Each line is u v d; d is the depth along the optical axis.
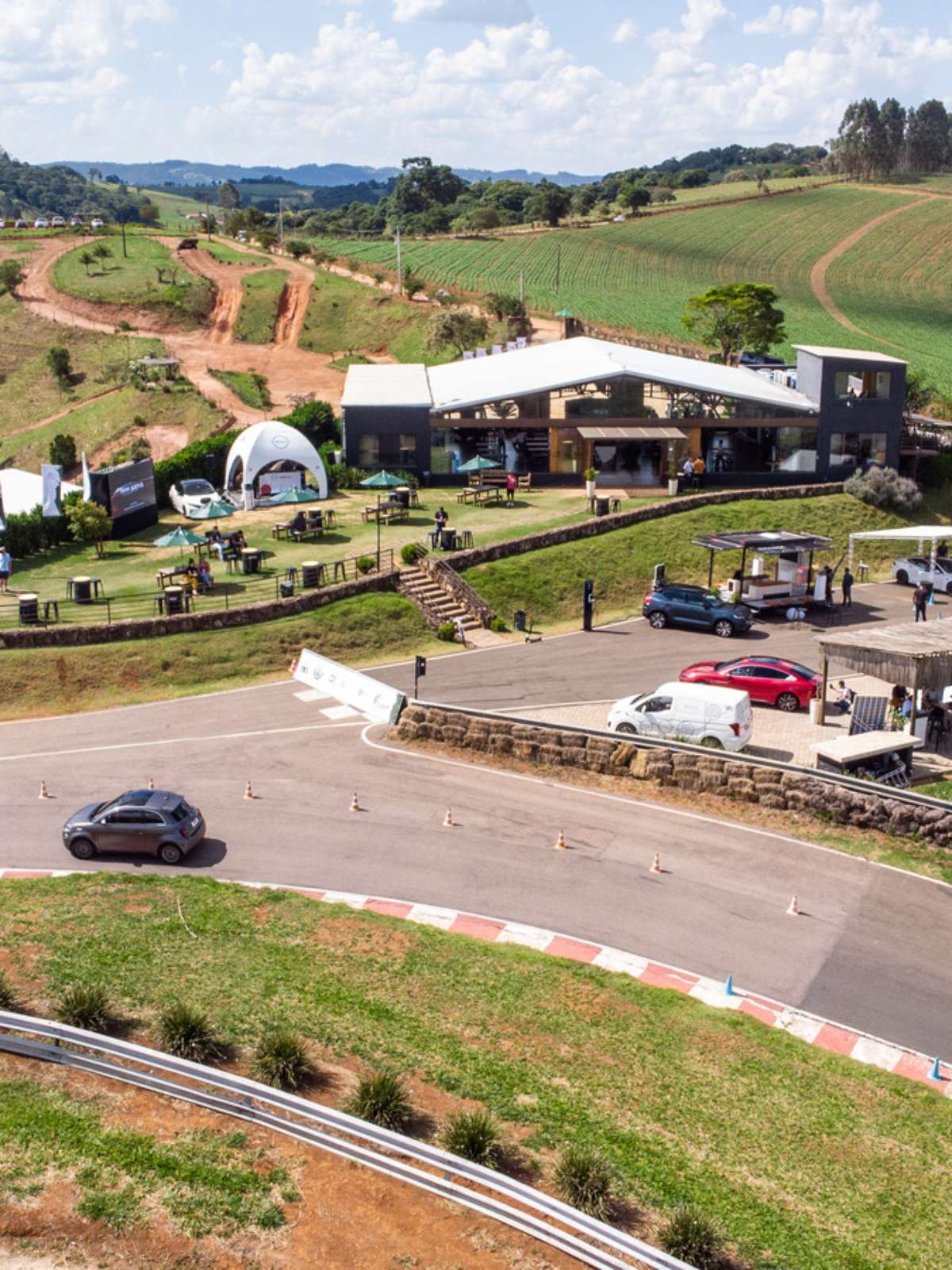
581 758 31.36
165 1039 17.42
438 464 60.69
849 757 29.61
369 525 51.97
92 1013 17.89
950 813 27.36
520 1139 16.33
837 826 28.28
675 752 30.30
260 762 31.72
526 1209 14.37
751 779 29.38
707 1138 16.81
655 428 60.41
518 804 29.27
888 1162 16.67
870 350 112.81
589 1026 19.53
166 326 110.50
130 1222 13.81
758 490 58.66
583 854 26.64
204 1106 16.00
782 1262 14.41
